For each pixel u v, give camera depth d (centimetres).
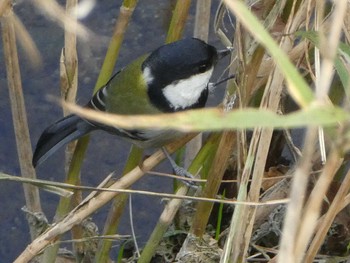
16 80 619
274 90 449
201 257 599
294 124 241
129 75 645
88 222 698
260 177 459
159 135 593
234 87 534
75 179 632
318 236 432
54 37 980
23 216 874
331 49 279
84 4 411
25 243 859
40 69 957
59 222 569
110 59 624
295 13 496
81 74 941
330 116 242
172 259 716
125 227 856
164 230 610
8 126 937
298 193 292
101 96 646
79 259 694
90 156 908
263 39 258
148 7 994
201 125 241
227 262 477
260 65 497
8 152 917
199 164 588
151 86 629
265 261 682
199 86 626
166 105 629
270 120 240
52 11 367
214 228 723
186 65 613
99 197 557
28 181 504
